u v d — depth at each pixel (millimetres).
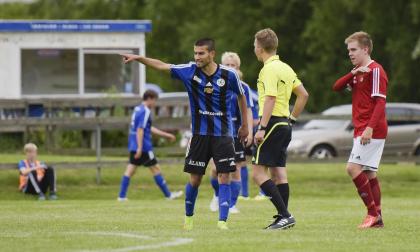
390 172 56781
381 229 27859
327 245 23422
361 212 36406
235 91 27234
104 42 68000
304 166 58031
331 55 116438
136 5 158750
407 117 57562
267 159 28062
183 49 131000
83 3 165375
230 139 27297
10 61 66250
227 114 27250
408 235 26000
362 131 28125
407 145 67875
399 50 107750
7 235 25969
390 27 112062
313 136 66562
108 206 41000
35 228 28500
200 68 26969
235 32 125438
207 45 26641
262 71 28312
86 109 63219
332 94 116375
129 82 70000
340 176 55375
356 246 23281
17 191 50094
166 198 49062
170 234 25906
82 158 57625
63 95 69188
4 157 56906
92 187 52281
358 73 28109
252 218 32969
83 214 35406
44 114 62062
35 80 68812
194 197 27797
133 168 48312
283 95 28375
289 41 125688
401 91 110562
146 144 48250
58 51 68750
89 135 64562
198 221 31609
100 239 24625
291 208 39219
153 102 48188
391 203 43250
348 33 116188
